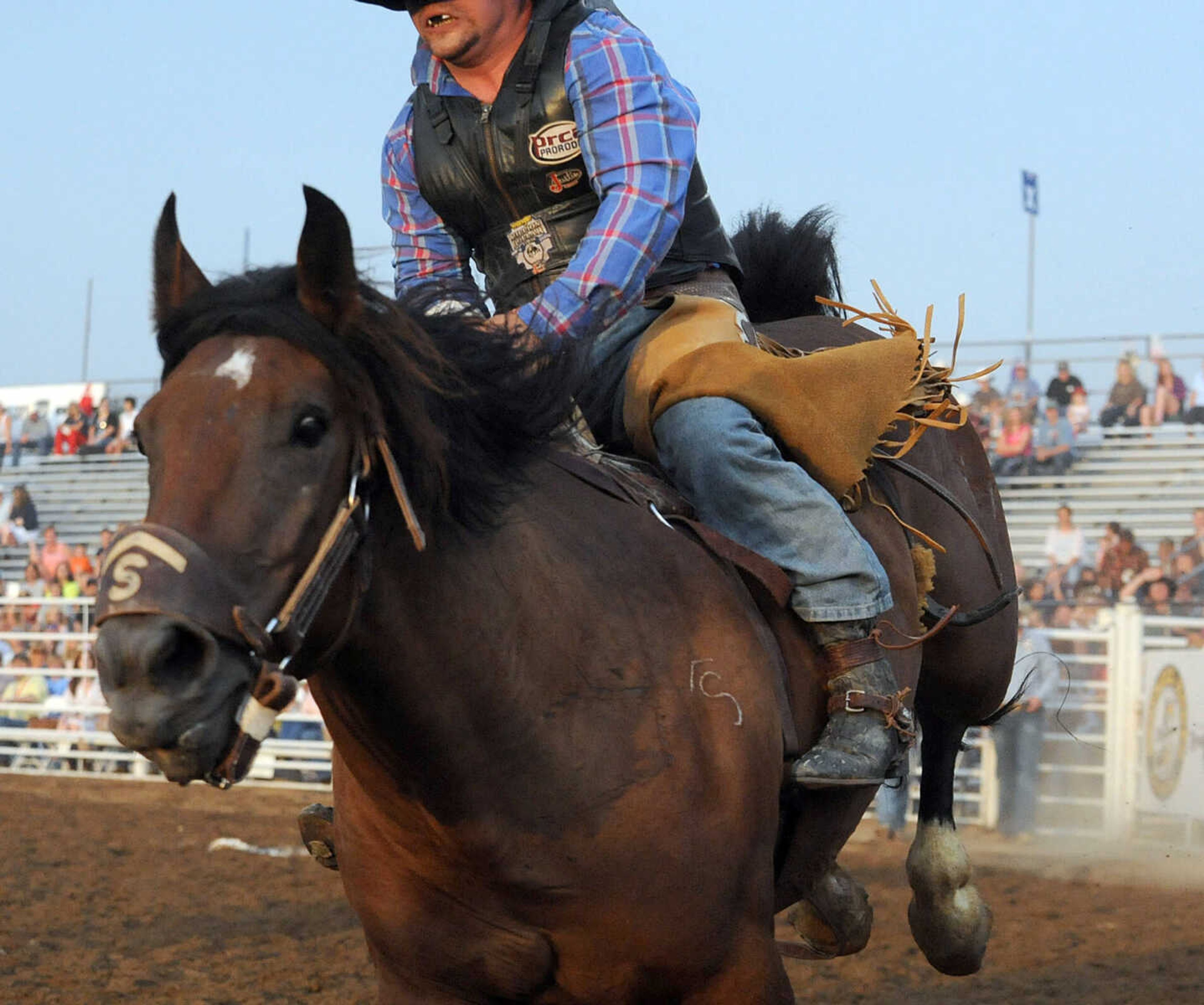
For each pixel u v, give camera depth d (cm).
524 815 464
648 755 479
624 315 565
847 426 593
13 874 1455
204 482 368
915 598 639
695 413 560
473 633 451
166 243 427
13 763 2591
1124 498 2967
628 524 520
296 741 2352
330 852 622
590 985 487
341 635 407
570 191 606
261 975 1055
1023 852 1708
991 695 745
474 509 452
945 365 695
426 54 631
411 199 651
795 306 810
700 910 485
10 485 3884
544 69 593
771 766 512
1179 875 1504
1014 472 3039
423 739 450
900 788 648
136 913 1273
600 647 481
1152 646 1944
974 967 765
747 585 558
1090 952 1094
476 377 468
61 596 2770
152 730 348
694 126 592
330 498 388
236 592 363
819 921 755
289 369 385
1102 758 1891
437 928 490
